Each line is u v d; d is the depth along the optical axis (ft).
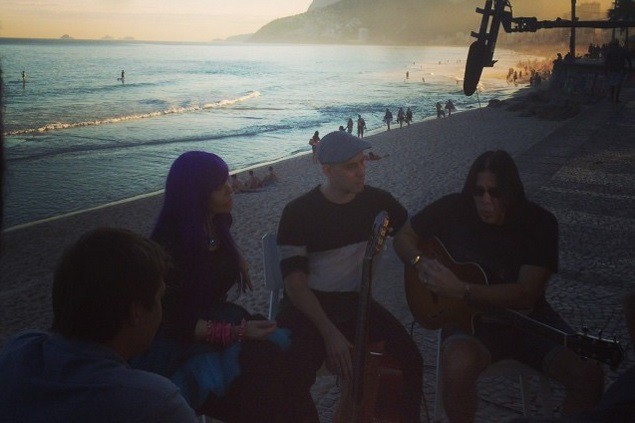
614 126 91.91
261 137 155.63
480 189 10.45
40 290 42.22
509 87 307.78
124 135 157.38
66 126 172.76
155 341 9.02
